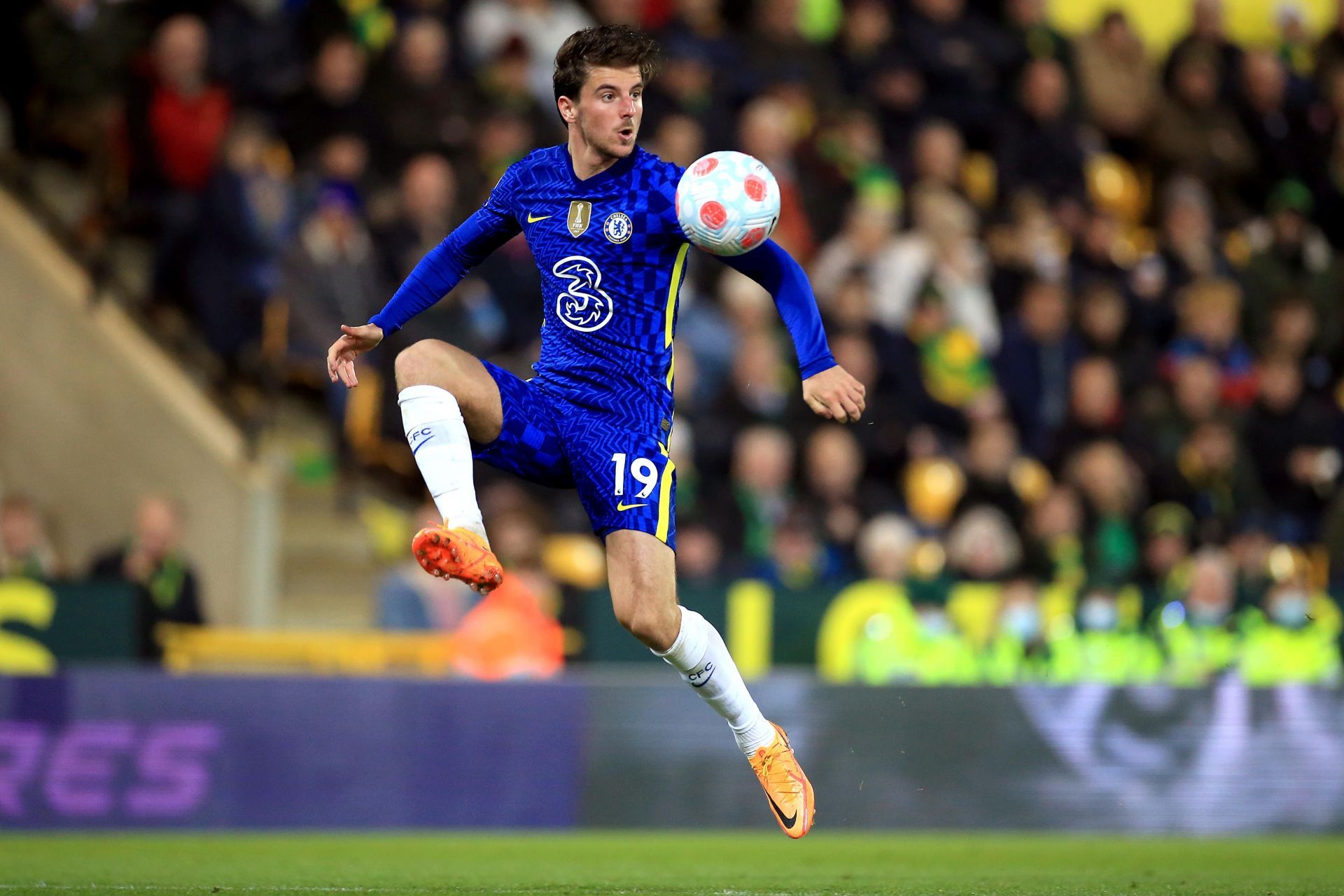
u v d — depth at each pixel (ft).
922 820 97.96
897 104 153.79
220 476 126.00
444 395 50.47
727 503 119.44
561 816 95.96
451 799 95.20
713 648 51.52
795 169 142.72
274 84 134.82
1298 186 172.35
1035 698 99.66
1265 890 56.95
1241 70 171.01
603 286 50.47
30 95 135.13
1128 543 123.75
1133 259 156.25
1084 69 167.22
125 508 126.41
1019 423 136.87
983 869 69.72
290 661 106.73
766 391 127.34
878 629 105.60
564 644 105.60
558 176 51.06
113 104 130.21
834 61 154.71
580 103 49.52
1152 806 100.07
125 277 139.13
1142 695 100.78
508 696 96.37
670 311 51.26
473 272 124.57
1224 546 130.93
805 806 52.08
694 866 70.49
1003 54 160.76
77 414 126.62
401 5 138.41
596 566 118.83
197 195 130.41
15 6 134.10
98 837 89.30
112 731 92.99
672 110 139.33
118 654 102.32
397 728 95.25
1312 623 110.32
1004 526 119.34
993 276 144.05
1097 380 134.72
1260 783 100.83
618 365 50.75
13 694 92.17
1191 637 108.78
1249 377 145.48
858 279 131.44
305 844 84.23
